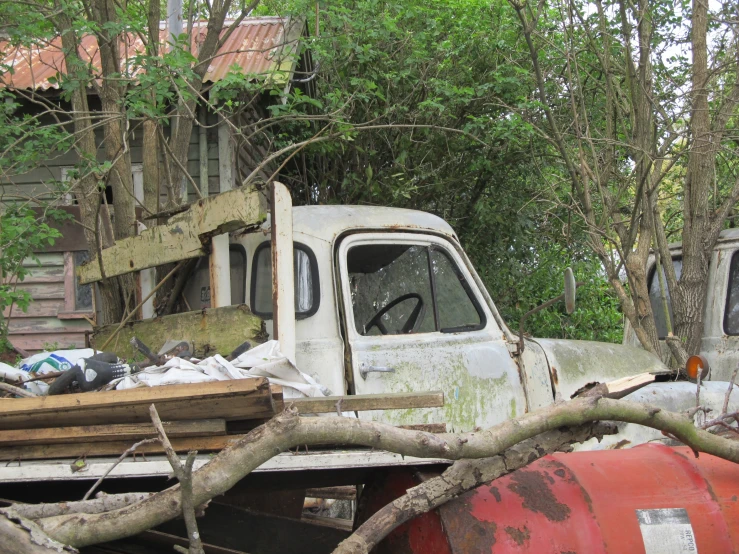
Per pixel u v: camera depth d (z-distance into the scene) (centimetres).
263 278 383
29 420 257
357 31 788
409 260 400
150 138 619
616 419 291
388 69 809
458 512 273
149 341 397
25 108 828
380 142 852
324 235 374
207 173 852
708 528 289
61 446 264
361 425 241
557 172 884
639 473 303
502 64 796
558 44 795
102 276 466
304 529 342
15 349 596
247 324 338
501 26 812
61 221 687
